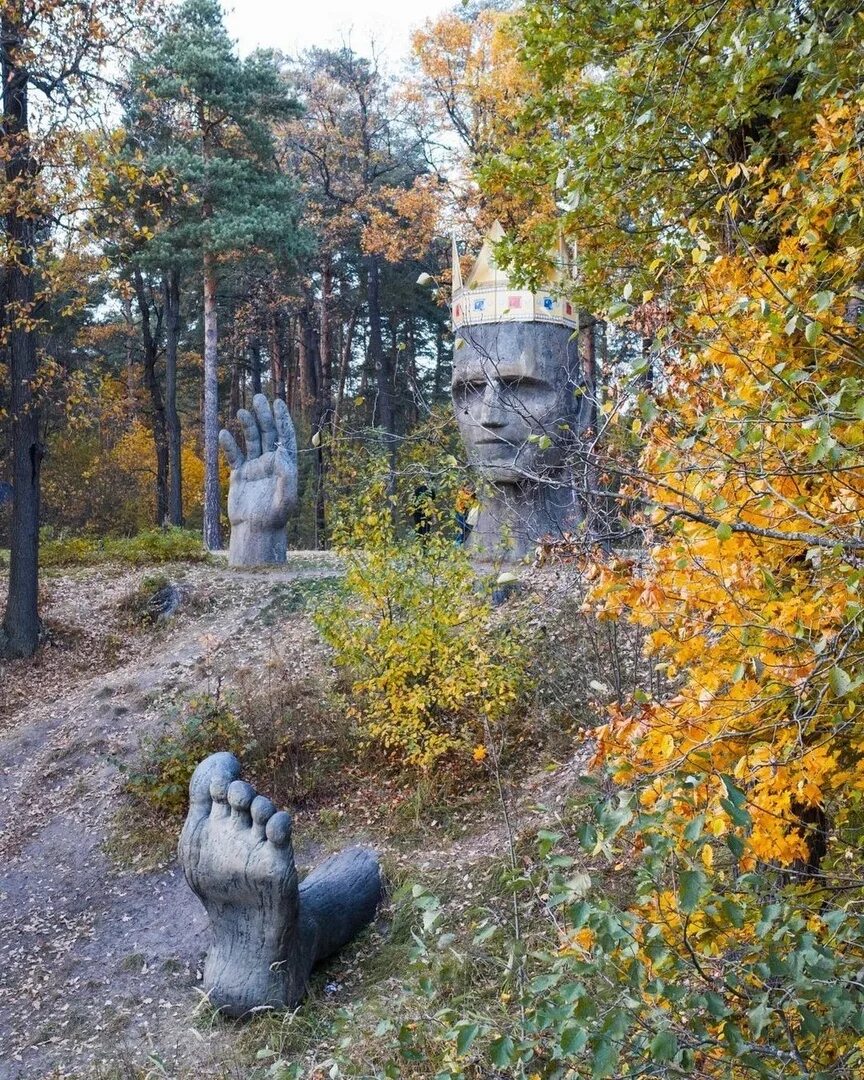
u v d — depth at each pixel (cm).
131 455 3150
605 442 373
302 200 2831
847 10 397
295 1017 562
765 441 260
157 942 699
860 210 306
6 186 1213
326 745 893
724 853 412
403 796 812
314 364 3294
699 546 265
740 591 260
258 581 1429
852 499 252
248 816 587
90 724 1067
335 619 857
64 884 802
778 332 269
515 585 864
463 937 588
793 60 423
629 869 529
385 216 2238
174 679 1131
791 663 253
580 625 777
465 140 2116
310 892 634
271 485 1566
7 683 1247
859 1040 242
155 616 1372
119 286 1414
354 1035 512
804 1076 224
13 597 1316
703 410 290
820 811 362
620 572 277
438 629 799
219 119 2317
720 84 453
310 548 2934
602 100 498
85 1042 590
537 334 1035
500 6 2288
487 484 530
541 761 777
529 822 694
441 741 800
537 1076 250
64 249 1409
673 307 345
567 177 515
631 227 666
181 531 1809
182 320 3350
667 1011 228
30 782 984
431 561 822
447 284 2203
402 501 858
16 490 1339
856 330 304
